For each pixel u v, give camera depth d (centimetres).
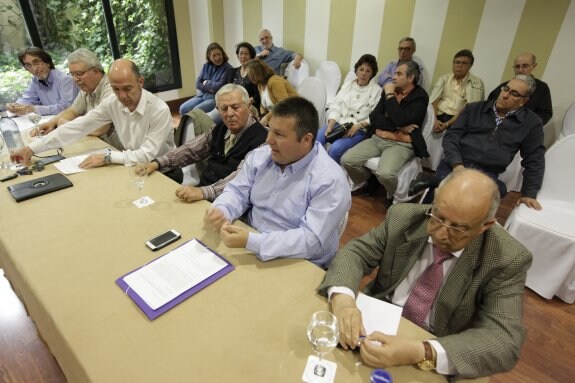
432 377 77
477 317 99
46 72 288
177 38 520
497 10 296
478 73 324
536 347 167
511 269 90
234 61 529
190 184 217
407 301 110
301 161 126
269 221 136
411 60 340
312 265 110
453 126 244
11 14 382
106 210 137
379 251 115
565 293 192
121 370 75
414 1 336
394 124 284
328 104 379
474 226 87
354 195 311
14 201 142
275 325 87
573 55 275
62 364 103
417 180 248
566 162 199
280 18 446
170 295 95
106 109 208
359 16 378
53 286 98
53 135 193
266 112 351
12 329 165
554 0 270
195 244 117
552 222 188
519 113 214
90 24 440
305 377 75
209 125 218
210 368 76
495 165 226
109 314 89
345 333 83
